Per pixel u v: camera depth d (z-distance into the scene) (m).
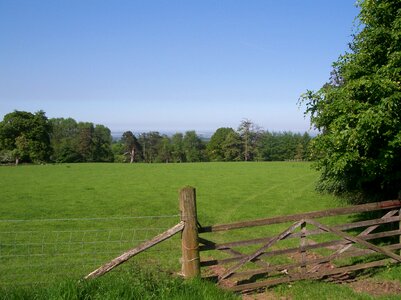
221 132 128.50
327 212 9.86
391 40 11.41
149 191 31.48
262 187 33.41
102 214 22.25
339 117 11.02
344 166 11.07
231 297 8.23
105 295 7.38
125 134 135.38
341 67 12.66
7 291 7.89
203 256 13.26
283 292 9.09
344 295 8.84
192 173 47.53
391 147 10.48
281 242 14.87
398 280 9.73
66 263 12.53
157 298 7.52
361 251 10.25
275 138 124.31
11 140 93.19
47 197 28.14
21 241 15.50
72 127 148.12
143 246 8.30
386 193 15.44
